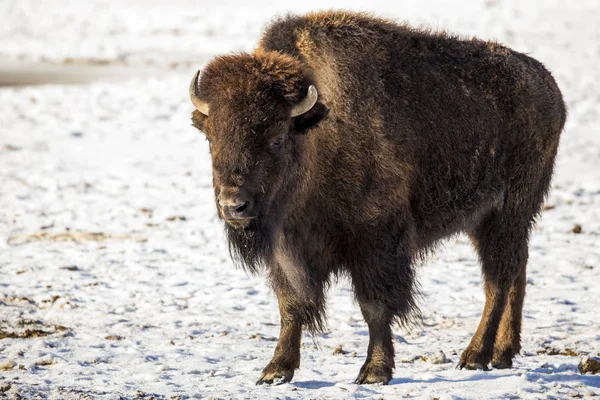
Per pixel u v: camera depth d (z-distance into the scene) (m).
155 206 46.00
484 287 25.75
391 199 22.31
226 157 19.55
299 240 21.94
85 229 41.44
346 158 21.86
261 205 20.11
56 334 26.48
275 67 20.44
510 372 22.53
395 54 24.30
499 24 136.75
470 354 23.77
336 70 22.56
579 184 51.78
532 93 26.78
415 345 26.06
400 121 23.11
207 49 124.31
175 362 23.38
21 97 80.75
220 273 34.84
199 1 182.25
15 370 22.08
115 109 76.25
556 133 27.55
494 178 25.91
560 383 20.88
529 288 32.62
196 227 42.25
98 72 102.62
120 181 51.19
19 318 28.17
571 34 129.38
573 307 29.95
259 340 26.36
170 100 80.69
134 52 121.19
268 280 22.73
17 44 128.88
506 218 26.22
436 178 24.14
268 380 21.30
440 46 25.66
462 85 25.22
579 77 94.12
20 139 63.47
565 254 37.69
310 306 22.06
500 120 25.95
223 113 19.80
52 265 35.31
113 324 27.91
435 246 25.38
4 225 41.75
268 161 20.02
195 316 29.11
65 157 57.97
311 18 23.62
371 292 21.75
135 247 38.47
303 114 20.67
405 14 148.25
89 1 182.50
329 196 21.86
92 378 21.28
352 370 22.67
